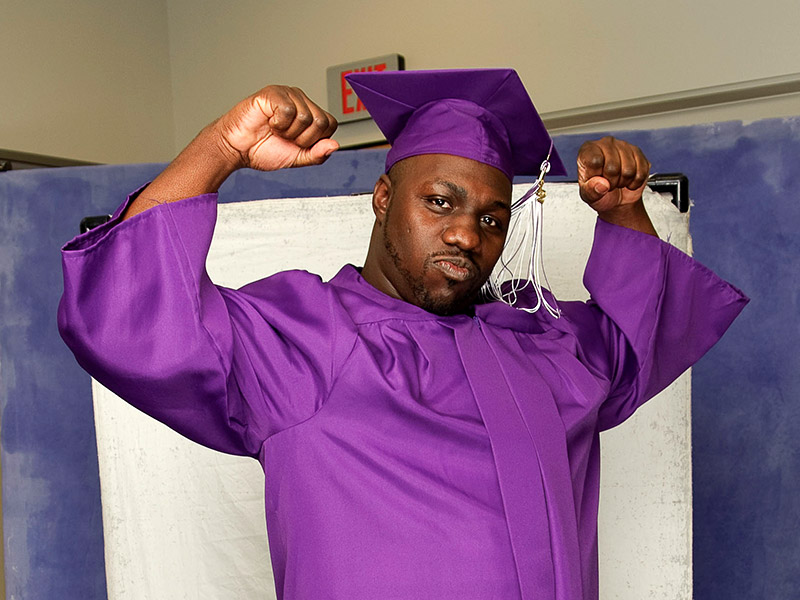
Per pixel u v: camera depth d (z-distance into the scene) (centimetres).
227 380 86
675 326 113
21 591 199
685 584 157
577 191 164
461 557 86
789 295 191
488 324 103
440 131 99
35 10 321
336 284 105
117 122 356
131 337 80
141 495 162
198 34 385
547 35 302
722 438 194
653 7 279
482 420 92
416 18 334
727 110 267
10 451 201
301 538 89
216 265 165
